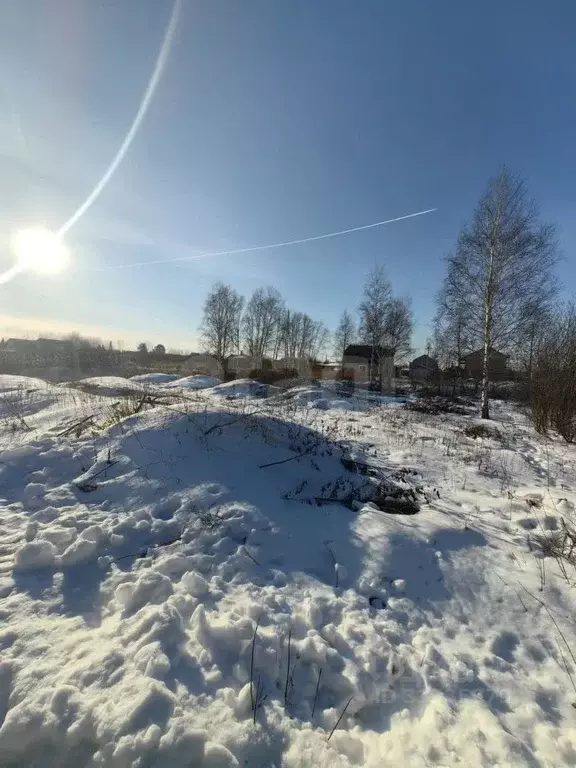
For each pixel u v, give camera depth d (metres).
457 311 18.00
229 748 1.86
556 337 12.57
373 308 28.33
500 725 2.12
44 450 5.23
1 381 13.80
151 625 2.47
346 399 17.84
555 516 4.50
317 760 1.87
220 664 2.32
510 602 3.10
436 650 2.62
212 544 3.60
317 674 2.39
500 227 16.19
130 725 1.86
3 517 3.86
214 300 42.84
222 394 16.94
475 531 4.05
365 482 5.28
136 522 3.80
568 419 10.26
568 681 2.46
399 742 2.03
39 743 1.84
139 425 5.71
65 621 2.58
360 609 2.98
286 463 5.40
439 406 17.77
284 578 3.26
